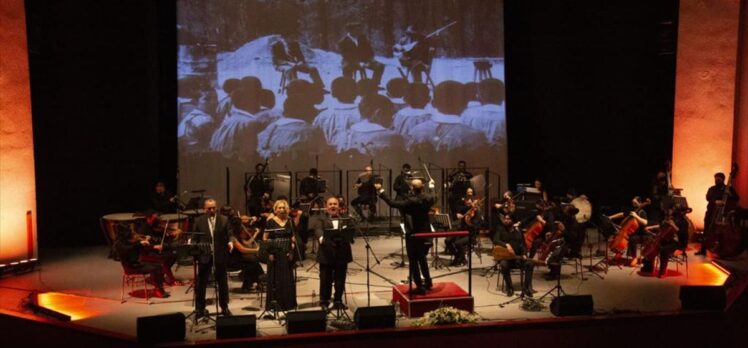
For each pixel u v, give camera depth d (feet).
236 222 38.91
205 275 33.14
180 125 56.44
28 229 45.62
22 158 45.37
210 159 57.06
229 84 57.21
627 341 32.12
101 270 44.96
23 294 39.01
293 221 38.55
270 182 52.39
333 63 58.80
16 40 44.83
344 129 59.11
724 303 33.32
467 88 60.44
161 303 36.91
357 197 56.49
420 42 59.82
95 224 54.49
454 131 60.39
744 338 33.68
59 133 53.42
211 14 56.80
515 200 46.03
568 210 43.52
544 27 60.64
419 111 59.98
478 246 48.11
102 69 54.24
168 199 51.47
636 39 59.82
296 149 58.44
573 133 61.05
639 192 60.75
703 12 51.90
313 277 42.06
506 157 60.90
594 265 45.03
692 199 52.85
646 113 60.18
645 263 42.45
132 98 55.06
